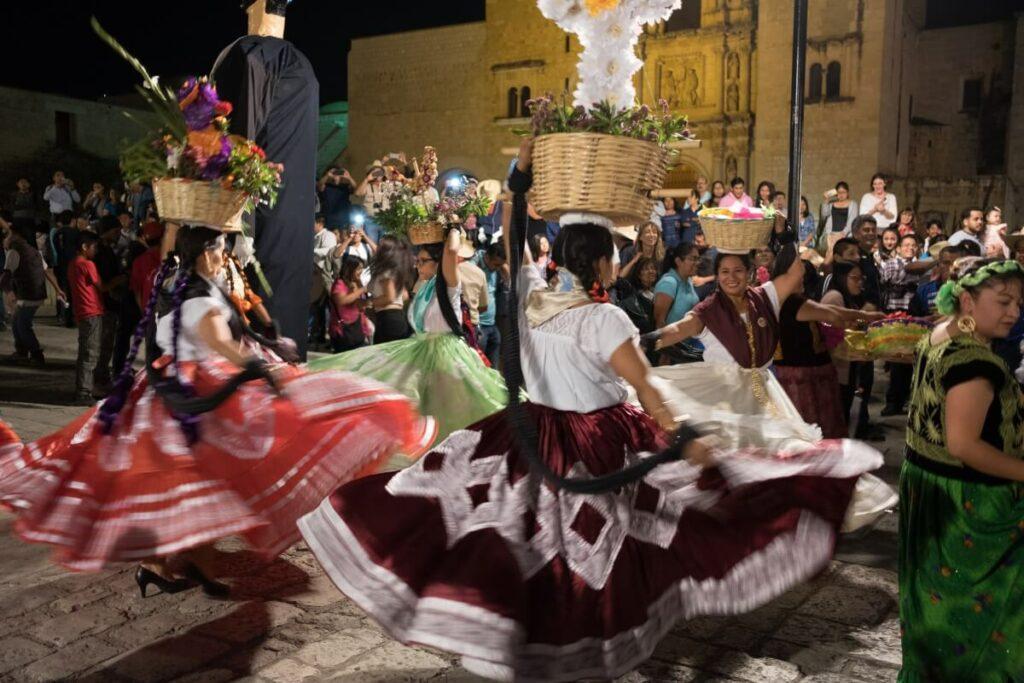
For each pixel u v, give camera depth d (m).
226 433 3.83
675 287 7.09
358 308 9.55
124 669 3.61
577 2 3.12
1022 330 5.63
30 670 3.60
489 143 34.12
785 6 28.95
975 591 2.88
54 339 13.50
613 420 3.07
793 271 4.74
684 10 31.00
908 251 10.62
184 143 3.94
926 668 3.01
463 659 2.80
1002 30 30.28
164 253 4.17
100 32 3.96
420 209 6.38
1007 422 2.86
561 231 3.11
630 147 2.92
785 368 5.17
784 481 3.12
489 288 9.34
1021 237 9.14
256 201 4.42
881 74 27.80
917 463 3.02
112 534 3.66
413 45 35.53
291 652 3.77
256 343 4.33
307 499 3.95
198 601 4.25
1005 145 30.44
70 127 31.14
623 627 2.83
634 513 2.97
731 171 30.42
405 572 2.85
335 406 3.94
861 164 28.33
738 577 3.01
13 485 3.76
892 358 4.50
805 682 3.54
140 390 3.92
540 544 2.86
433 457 3.06
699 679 3.56
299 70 8.07
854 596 4.36
